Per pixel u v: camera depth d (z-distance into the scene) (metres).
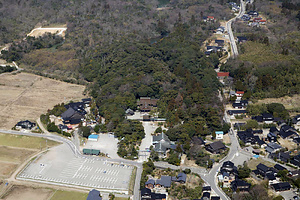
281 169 129.62
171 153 142.00
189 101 176.25
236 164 136.00
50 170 136.25
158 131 158.88
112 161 140.88
